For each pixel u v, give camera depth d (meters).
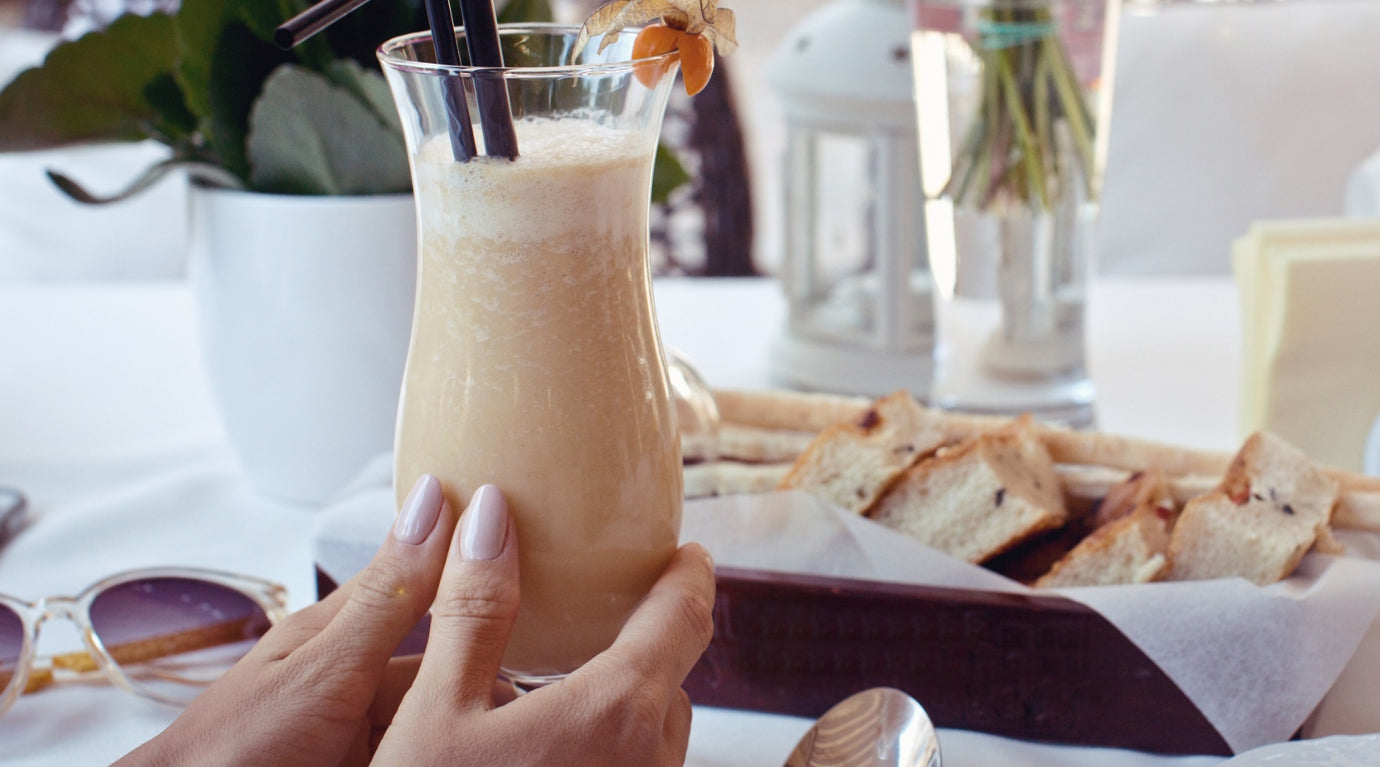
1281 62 1.50
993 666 0.78
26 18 2.16
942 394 1.00
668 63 0.70
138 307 1.28
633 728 0.69
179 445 1.03
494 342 0.70
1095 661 0.77
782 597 0.79
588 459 0.71
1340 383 0.93
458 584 0.69
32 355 1.15
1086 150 0.96
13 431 1.05
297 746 0.70
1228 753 0.78
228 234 0.91
